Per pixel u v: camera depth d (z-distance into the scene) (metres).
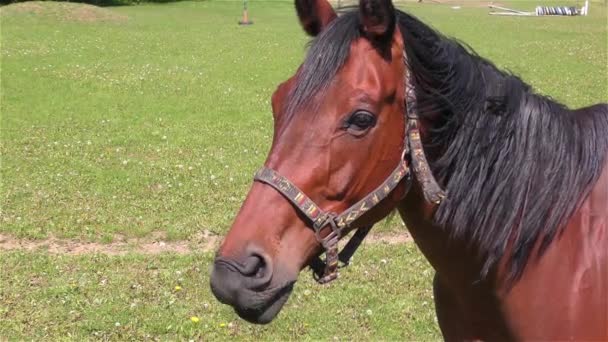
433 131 2.35
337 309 5.80
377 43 2.22
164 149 10.87
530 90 2.64
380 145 2.21
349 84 2.17
